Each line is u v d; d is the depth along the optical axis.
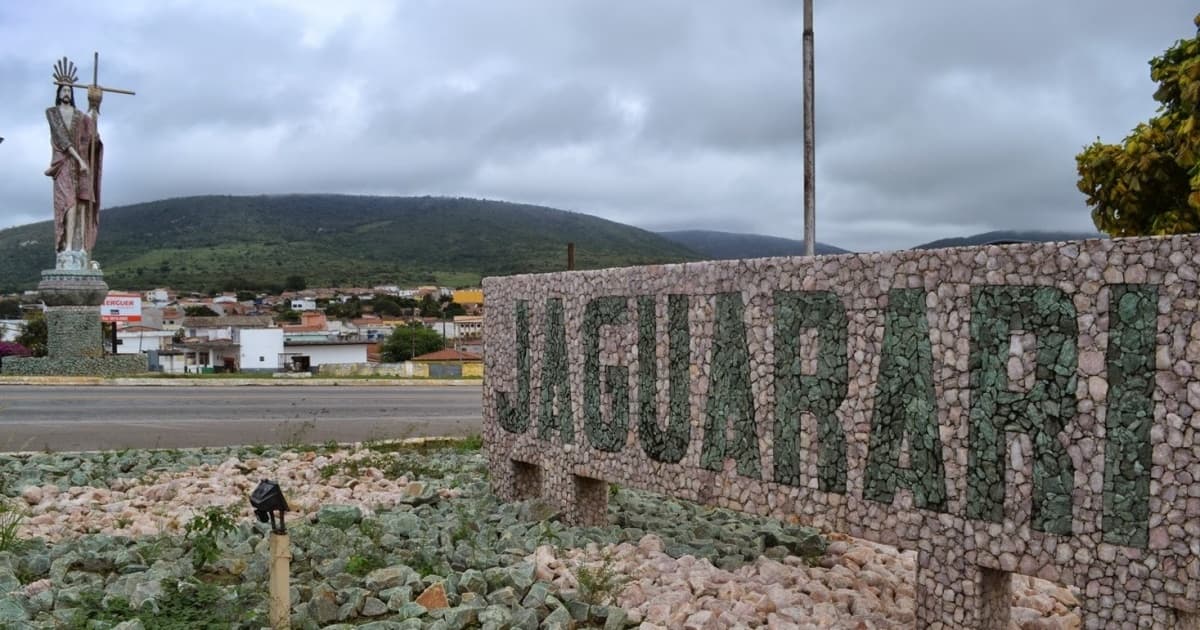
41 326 55.78
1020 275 6.20
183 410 21.30
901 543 6.90
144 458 13.94
